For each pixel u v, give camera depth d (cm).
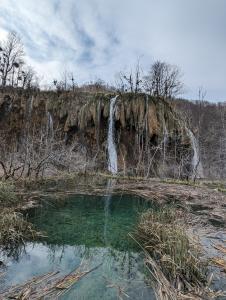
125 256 596
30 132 2600
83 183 1611
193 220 845
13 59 4184
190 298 406
